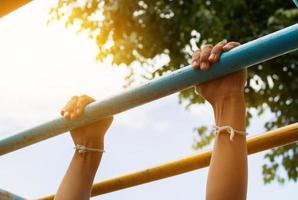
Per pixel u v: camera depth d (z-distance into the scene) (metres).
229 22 5.44
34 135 1.63
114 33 5.54
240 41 5.41
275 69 5.42
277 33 1.18
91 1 5.54
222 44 1.27
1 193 1.93
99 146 1.72
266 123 5.63
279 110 5.55
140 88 1.38
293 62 5.36
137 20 5.50
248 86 5.46
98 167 1.72
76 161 1.70
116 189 1.79
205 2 5.51
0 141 1.72
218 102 1.38
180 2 5.52
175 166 1.69
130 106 1.42
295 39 1.15
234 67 1.24
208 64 1.27
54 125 1.59
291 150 5.66
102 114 1.48
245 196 1.30
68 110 1.54
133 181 1.76
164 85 1.34
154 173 1.72
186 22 5.49
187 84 1.31
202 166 1.65
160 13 5.54
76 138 1.72
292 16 5.11
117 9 5.41
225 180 1.29
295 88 5.41
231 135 1.32
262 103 5.53
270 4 5.47
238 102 1.36
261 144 1.51
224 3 5.44
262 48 1.19
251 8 5.48
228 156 1.32
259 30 5.40
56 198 1.66
